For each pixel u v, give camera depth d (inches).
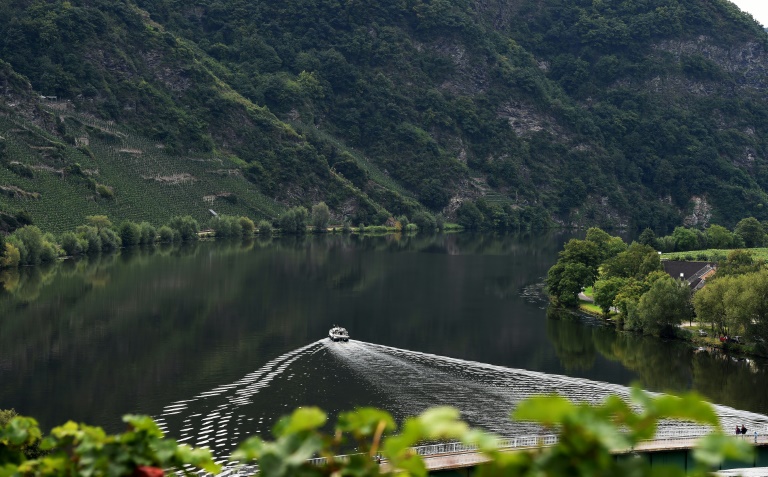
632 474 523.5
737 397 5408.5
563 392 5359.3
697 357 6594.5
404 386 5438.0
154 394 5236.2
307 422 647.8
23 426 816.9
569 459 534.6
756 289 6683.1
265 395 5211.6
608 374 5979.3
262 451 639.1
